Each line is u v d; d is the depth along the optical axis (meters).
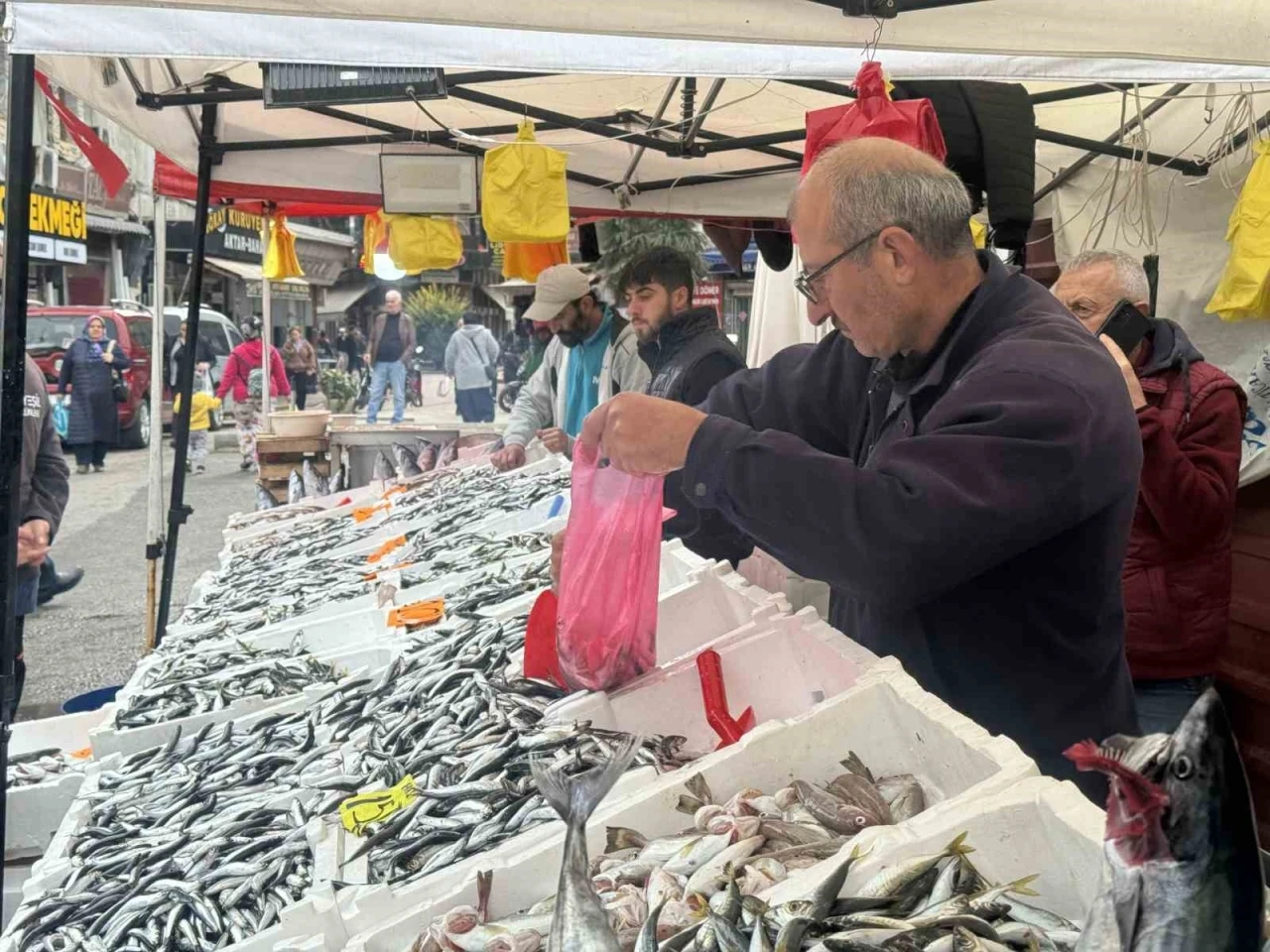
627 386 5.39
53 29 2.00
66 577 5.86
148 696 3.41
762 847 1.63
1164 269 4.20
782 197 6.09
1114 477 1.62
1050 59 2.66
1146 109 3.95
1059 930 1.27
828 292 1.84
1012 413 1.60
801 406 2.38
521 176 4.23
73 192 19.41
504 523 4.90
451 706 2.62
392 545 5.10
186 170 5.27
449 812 2.05
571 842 1.12
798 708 2.23
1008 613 1.84
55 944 2.05
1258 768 3.58
